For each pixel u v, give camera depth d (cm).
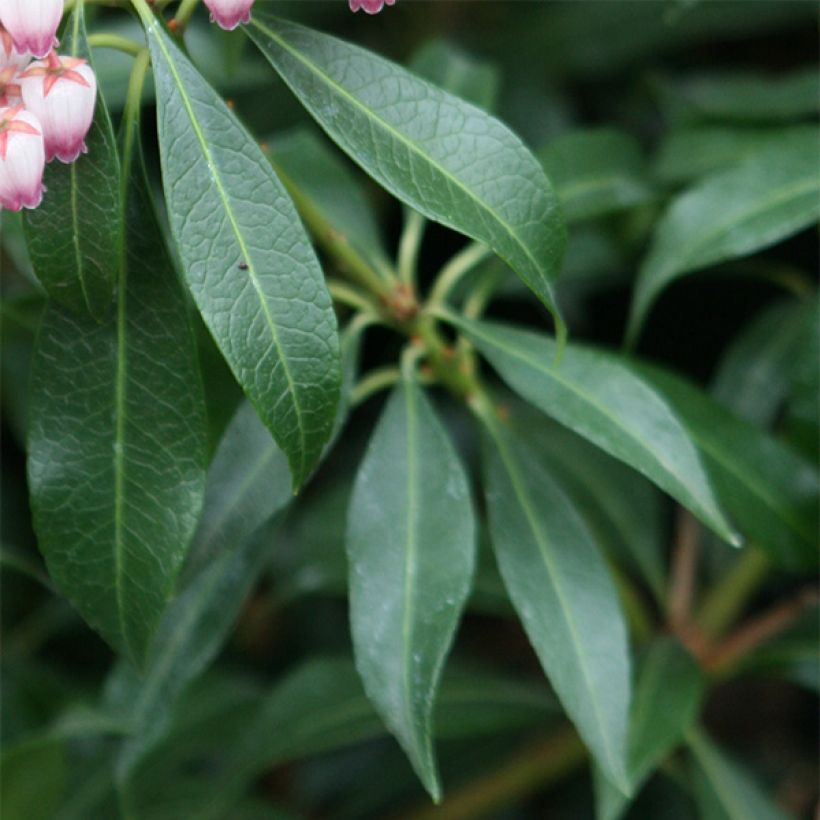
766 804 59
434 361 55
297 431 49
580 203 60
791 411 57
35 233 49
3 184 47
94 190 49
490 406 56
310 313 49
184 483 50
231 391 55
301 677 59
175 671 55
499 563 54
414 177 50
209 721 63
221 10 48
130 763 55
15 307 57
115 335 50
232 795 59
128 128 50
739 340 63
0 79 48
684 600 62
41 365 50
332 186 59
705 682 61
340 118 50
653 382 57
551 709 61
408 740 51
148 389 50
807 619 60
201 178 48
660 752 55
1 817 58
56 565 51
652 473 53
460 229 49
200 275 48
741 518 57
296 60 50
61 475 50
